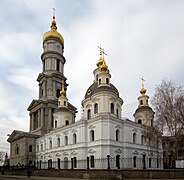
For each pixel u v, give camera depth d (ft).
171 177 114.93
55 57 305.12
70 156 206.08
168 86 157.07
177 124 143.74
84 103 224.12
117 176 121.08
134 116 248.11
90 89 227.61
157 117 153.48
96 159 174.50
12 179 144.05
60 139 225.15
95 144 185.98
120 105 220.64
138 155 204.03
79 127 203.10
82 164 190.39
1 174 212.02
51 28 318.04
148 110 239.91
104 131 184.44
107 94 204.54
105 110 201.16
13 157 301.02
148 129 173.88
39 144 267.59
